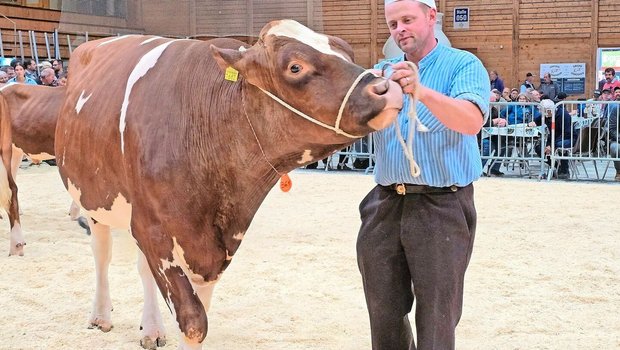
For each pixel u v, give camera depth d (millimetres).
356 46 21844
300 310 5277
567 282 5949
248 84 3027
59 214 9289
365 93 2592
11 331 4895
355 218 8750
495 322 5012
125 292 5723
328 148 3029
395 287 3342
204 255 3355
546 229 8008
